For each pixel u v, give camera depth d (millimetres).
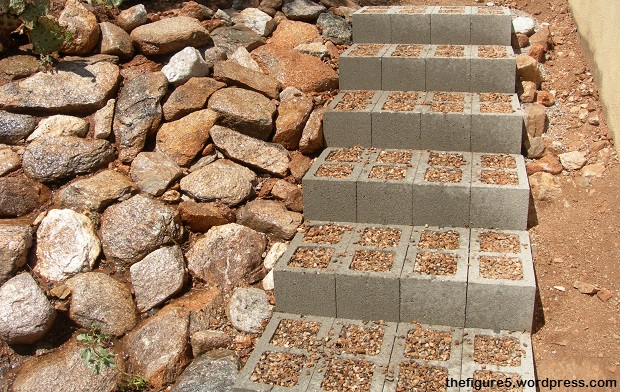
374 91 5516
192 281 4285
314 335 3930
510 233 4391
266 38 5855
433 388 3480
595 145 4961
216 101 4891
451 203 4449
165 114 4867
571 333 3986
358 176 4605
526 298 3801
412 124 4977
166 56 5363
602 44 5207
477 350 3746
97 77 4949
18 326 3799
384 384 3516
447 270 3984
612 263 4281
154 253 4191
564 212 4652
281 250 4406
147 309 4094
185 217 4414
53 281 4074
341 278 3992
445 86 5445
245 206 4613
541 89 5551
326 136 5129
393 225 4586
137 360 3863
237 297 4109
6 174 4469
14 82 4840
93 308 3971
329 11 6277
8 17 4961
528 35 6008
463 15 5750
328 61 5695
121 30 5383
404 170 4680
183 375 3791
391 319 4039
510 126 4832
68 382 3713
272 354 3779
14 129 4641
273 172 4805
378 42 5973
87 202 4363
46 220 4242
